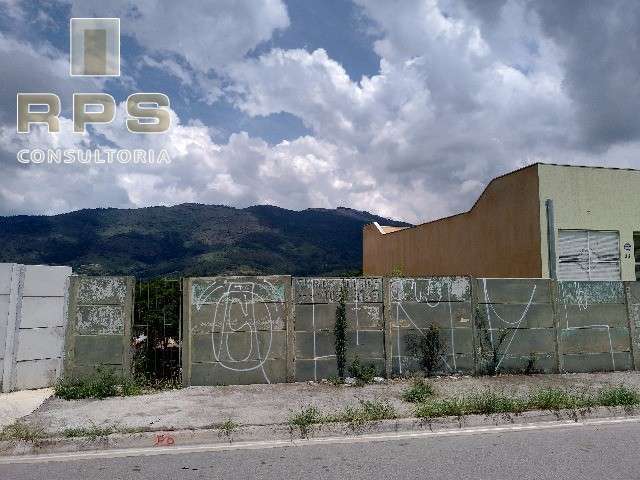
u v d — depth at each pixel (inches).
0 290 328.5
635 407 284.0
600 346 388.2
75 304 327.9
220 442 236.5
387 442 234.8
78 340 326.3
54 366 346.3
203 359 334.6
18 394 317.7
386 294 358.3
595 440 234.2
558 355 379.2
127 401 292.8
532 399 283.7
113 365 326.0
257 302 342.6
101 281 330.6
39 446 224.5
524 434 245.1
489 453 216.1
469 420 262.1
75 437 230.4
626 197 558.3
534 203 537.0
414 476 189.3
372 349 353.1
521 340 375.6
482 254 637.3
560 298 384.8
